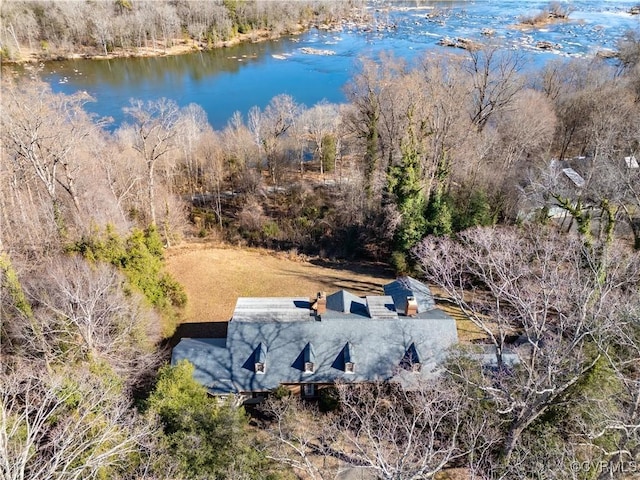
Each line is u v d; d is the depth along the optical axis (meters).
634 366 26.88
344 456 29.55
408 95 58.62
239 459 23.72
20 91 57.91
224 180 72.19
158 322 37.78
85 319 28.33
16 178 49.56
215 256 54.41
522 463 23.53
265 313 35.78
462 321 42.28
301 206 62.94
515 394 27.86
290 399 31.34
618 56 94.31
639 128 52.47
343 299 37.03
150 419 23.53
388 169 52.69
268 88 105.81
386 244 53.91
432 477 25.11
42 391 24.89
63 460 19.66
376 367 33.12
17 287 31.31
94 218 43.62
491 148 57.41
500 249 39.22
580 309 25.81
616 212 40.88
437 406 26.66
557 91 76.94
